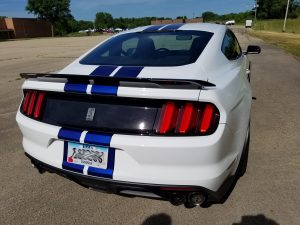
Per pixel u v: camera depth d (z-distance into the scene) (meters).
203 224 2.53
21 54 19.31
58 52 19.67
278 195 2.85
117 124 2.26
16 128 4.84
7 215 2.73
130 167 2.26
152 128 2.18
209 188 2.24
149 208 2.75
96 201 2.88
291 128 4.38
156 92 2.12
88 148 2.37
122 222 2.59
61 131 2.42
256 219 2.56
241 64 3.54
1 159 3.78
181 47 2.96
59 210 2.77
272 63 10.73
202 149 2.11
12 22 78.50
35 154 2.69
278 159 3.50
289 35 34.88
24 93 2.80
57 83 2.46
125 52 3.04
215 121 2.15
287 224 2.49
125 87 2.19
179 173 2.19
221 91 2.26
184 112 2.12
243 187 2.98
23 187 3.15
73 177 2.50
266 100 5.82
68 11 93.25
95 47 3.40
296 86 6.93
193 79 2.42
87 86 2.30
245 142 2.87
